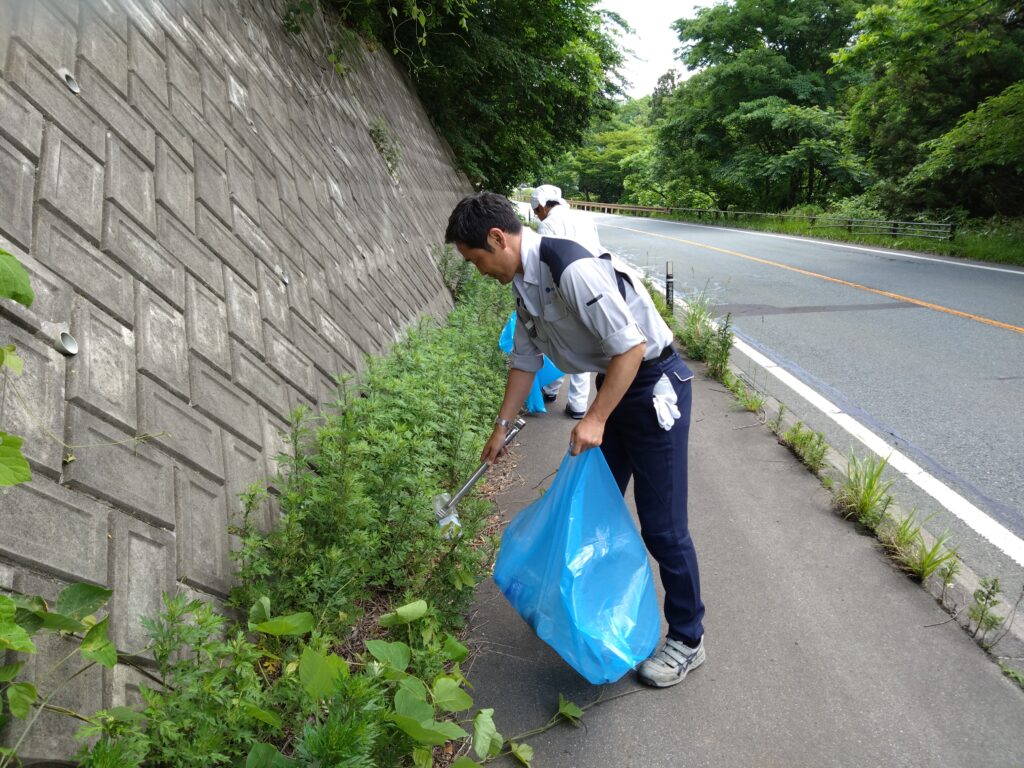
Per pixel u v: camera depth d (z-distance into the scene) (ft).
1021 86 54.70
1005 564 11.21
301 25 23.09
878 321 30.19
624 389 7.34
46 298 7.08
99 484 6.59
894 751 7.30
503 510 12.84
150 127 10.97
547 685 8.48
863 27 56.49
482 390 15.84
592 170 228.22
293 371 11.57
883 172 79.71
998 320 29.53
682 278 45.57
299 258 14.38
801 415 18.51
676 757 7.33
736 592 10.09
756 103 111.96
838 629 9.24
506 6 45.91
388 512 9.27
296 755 6.34
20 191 7.48
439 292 26.02
